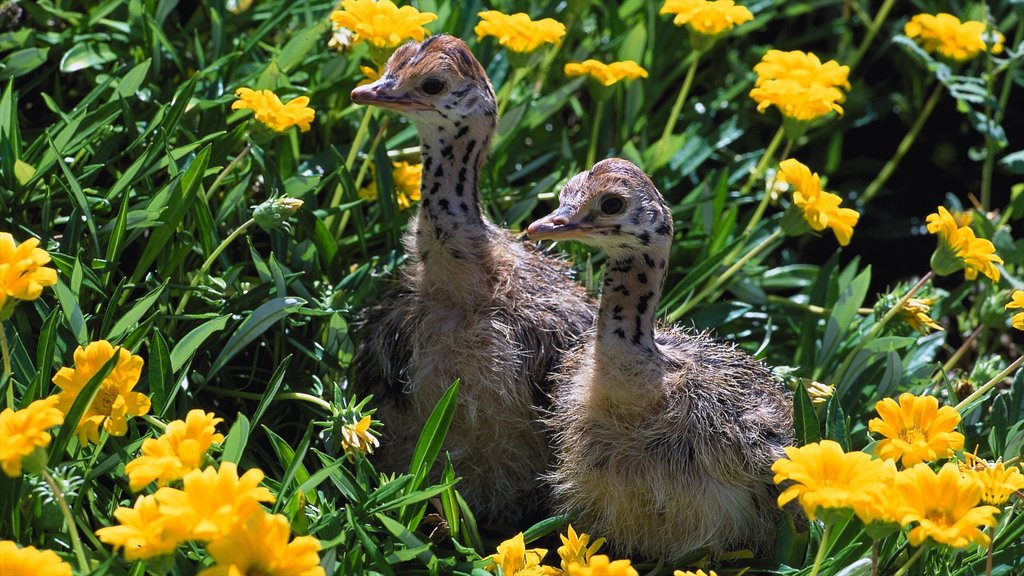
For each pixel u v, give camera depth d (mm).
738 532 6629
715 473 6445
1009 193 11102
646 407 6453
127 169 7461
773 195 8898
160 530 4496
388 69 6906
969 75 10883
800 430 6578
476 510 7363
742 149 10711
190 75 8531
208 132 7910
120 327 6195
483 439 7074
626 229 6168
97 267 6695
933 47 9547
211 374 6633
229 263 7402
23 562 4477
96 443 5672
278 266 6742
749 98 10609
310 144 8805
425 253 6941
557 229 6152
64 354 6234
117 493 5961
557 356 7059
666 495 6504
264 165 7547
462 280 6887
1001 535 6320
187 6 9430
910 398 5859
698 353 6824
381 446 7336
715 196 8859
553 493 6969
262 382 7348
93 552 5340
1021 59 10375
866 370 8070
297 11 8742
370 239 8281
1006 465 6730
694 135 9758
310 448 7117
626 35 9602
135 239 7613
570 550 5945
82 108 7441
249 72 8461
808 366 8211
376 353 7133
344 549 5766
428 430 6051
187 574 5250
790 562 6488
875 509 4957
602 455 6574
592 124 9641
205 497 4602
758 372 7133
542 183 8500
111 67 8445
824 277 8695
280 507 5562
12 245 5172
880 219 10688
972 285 9328
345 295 7461
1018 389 7363
